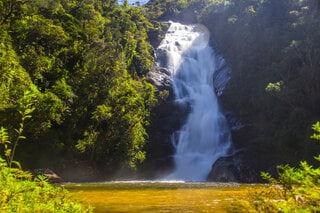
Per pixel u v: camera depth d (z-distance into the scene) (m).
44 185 3.84
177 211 4.28
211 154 38.31
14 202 3.01
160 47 55.75
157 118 39.06
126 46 44.41
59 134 26.05
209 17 61.78
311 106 32.06
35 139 23.50
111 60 32.50
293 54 35.22
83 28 37.38
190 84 49.94
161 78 46.03
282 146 30.11
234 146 36.44
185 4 75.12
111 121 29.33
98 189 11.05
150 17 71.06
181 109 42.09
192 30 64.94
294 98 31.83
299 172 2.48
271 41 40.69
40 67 26.53
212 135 39.94
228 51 51.44
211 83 51.03
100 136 28.86
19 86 18.44
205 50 56.62
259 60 41.00
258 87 38.34
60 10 38.41
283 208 2.54
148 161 35.34
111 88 30.41
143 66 45.47
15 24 29.84
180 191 8.66
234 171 28.64
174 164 36.22
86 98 29.23
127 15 53.12
